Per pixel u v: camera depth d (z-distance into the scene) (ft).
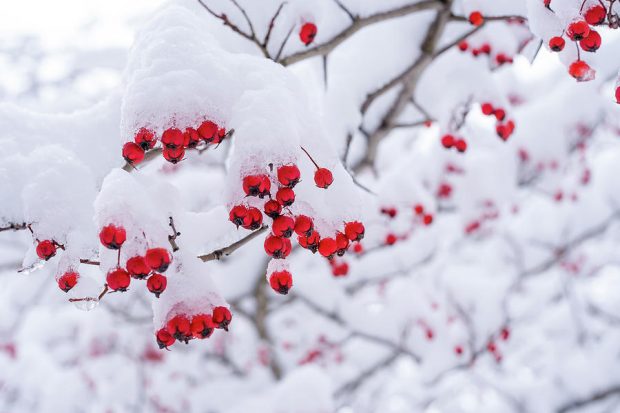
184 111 4.76
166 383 19.24
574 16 5.52
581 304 21.39
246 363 19.17
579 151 17.83
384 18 8.93
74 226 5.86
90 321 19.56
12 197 6.06
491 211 16.37
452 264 22.11
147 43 5.37
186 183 15.60
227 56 5.41
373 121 12.35
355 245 12.53
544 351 22.65
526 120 17.33
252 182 4.51
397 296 17.38
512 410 18.58
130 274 4.64
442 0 9.34
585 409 18.38
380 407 21.29
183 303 5.05
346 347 19.38
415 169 16.29
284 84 5.35
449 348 16.90
